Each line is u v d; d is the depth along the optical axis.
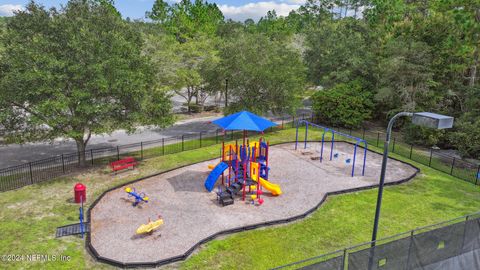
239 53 28.33
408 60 27.23
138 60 18.70
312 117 35.12
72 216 13.55
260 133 29.25
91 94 16.45
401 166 20.75
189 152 23.03
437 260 10.00
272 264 10.59
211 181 15.98
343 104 31.47
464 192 16.95
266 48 31.03
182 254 10.87
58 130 16.86
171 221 13.16
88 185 16.88
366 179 18.20
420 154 24.14
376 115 35.22
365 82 34.22
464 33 26.08
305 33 56.56
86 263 10.49
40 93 15.63
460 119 24.17
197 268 10.32
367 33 44.81
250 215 13.77
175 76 33.97
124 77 16.84
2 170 18.48
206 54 35.94
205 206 14.55
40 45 15.76
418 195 16.41
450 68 28.08
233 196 15.20
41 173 18.62
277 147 24.34
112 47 17.28
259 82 27.27
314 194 16.00
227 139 27.22
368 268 8.80
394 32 33.97
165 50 34.59
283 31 77.94
